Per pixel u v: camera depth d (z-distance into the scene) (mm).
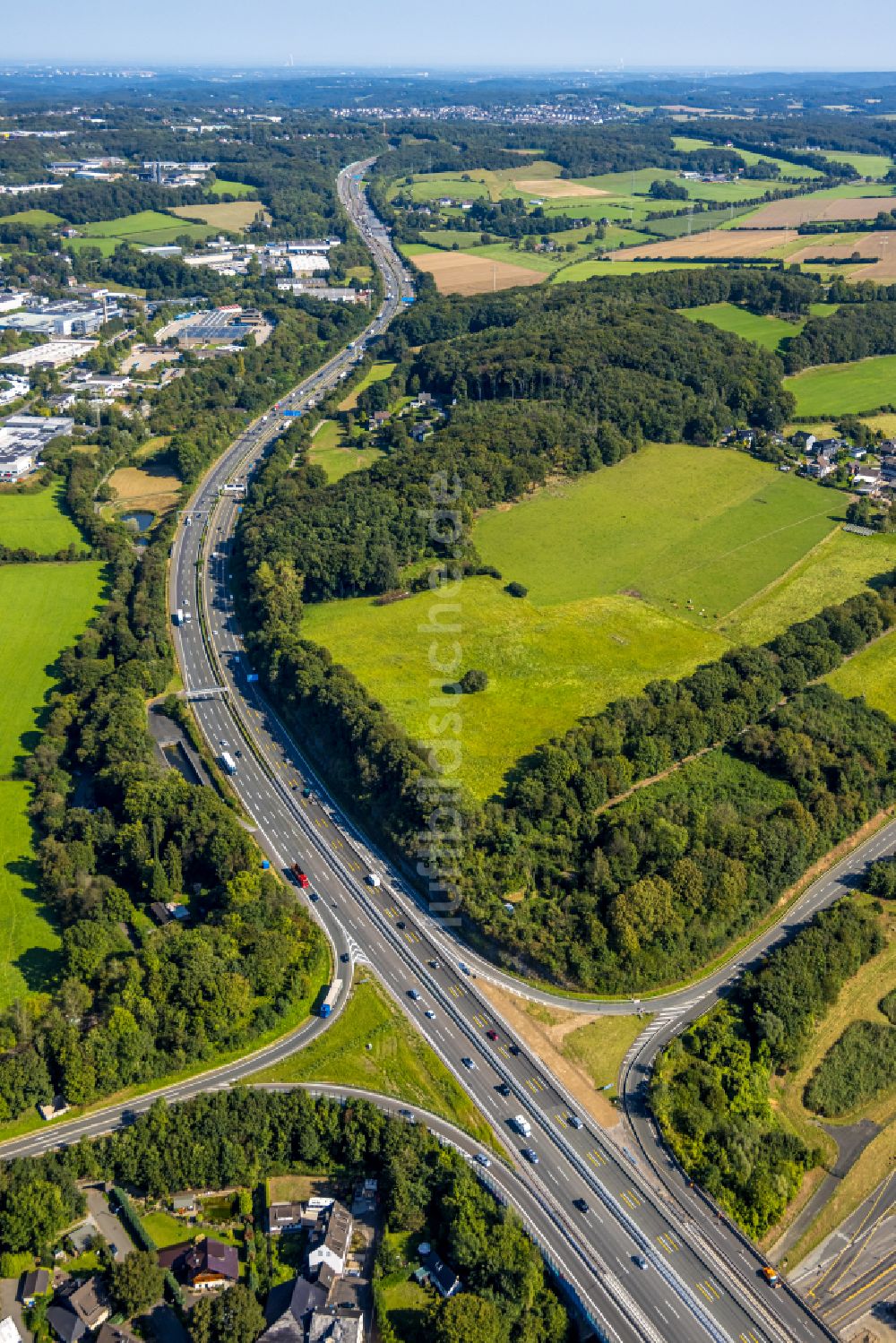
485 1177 168875
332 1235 157625
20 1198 156875
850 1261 163250
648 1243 161375
